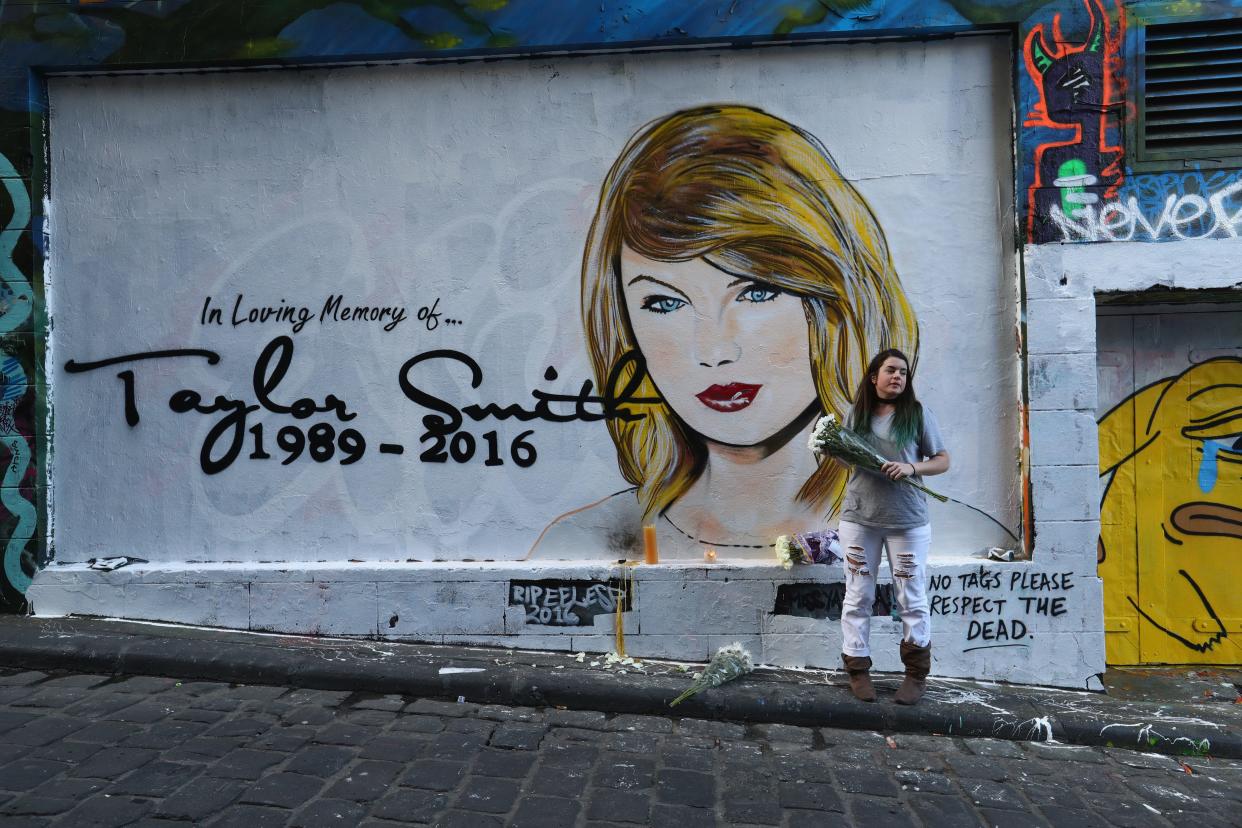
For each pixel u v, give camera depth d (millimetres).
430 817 2977
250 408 5023
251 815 2941
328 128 4996
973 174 4742
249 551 5004
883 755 3693
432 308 4973
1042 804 3264
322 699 4090
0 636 4539
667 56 4859
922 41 4754
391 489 4965
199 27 4895
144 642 4461
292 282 5023
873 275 4793
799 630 4621
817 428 4020
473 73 4941
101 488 5070
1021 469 4664
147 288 5066
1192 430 4918
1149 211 4539
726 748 3709
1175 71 4559
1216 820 3174
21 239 5023
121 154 5062
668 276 4875
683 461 4863
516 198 4934
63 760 3316
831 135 4805
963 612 4578
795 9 4684
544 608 4758
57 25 4957
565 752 3592
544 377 4922
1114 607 4957
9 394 5023
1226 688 4551
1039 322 4559
